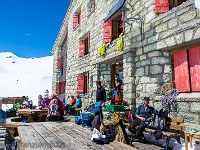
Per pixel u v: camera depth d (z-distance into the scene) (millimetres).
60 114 5762
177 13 4812
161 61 5406
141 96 5980
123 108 5695
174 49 5289
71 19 15289
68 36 16016
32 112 6578
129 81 6457
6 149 4359
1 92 43719
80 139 2818
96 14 9742
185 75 4707
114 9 6918
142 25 6180
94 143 2607
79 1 13125
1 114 5273
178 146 3760
